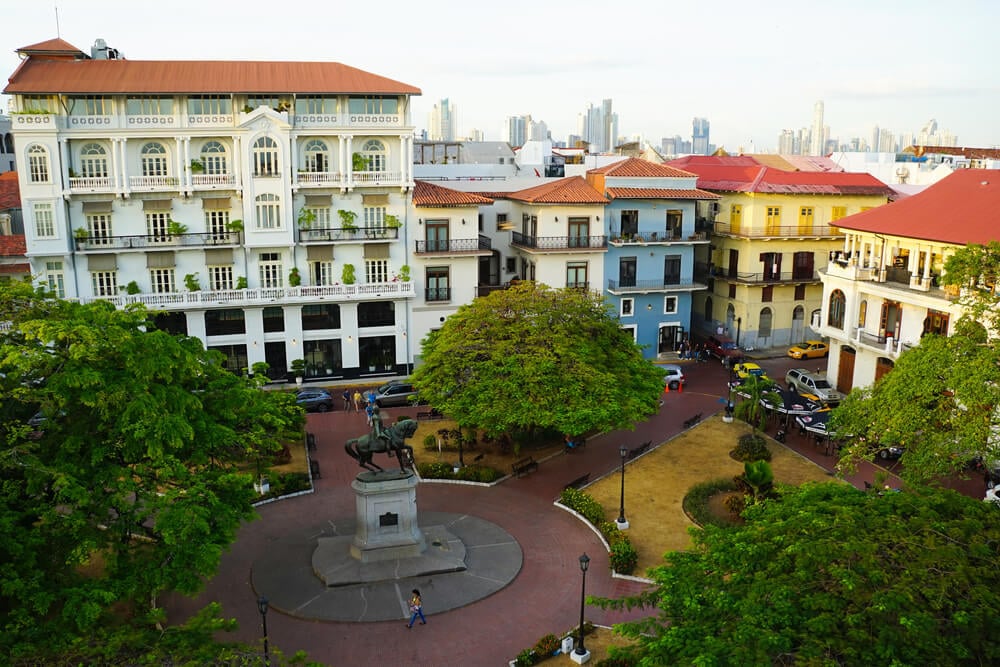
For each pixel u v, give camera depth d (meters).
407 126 60.31
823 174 73.69
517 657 28.16
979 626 17.22
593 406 41.78
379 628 30.33
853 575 18.73
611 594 32.91
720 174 77.69
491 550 36.34
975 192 50.03
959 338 31.83
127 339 26.98
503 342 45.00
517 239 69.38
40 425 26.17
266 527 38.94
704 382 63.72
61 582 22.33
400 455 34.91
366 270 63.09
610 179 66.75
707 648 17.84
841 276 55.69
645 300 69.12
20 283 29.22
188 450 27.86
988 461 30.00
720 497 41.38
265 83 57.59
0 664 18.52
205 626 21.67
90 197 56.78
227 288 60.66
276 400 38.66
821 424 48.47
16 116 53.56
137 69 57.00
